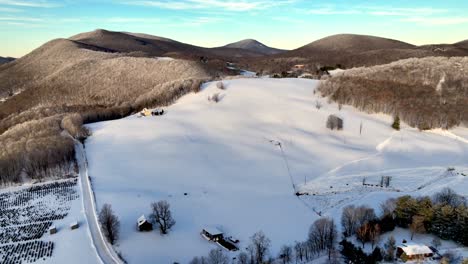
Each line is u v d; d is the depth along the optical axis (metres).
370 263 73.56
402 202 89.44
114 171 123.19
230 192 114.81
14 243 86.44
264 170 131.25
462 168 128.75
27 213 101.38
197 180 120.75
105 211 88.56
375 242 81.38
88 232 90.19
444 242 82.19
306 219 99.31
